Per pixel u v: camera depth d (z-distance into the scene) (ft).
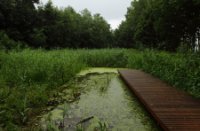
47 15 88.94
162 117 11.31
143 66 32.17
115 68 39.65
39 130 11.66
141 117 13.48
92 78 27.94
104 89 21.38
